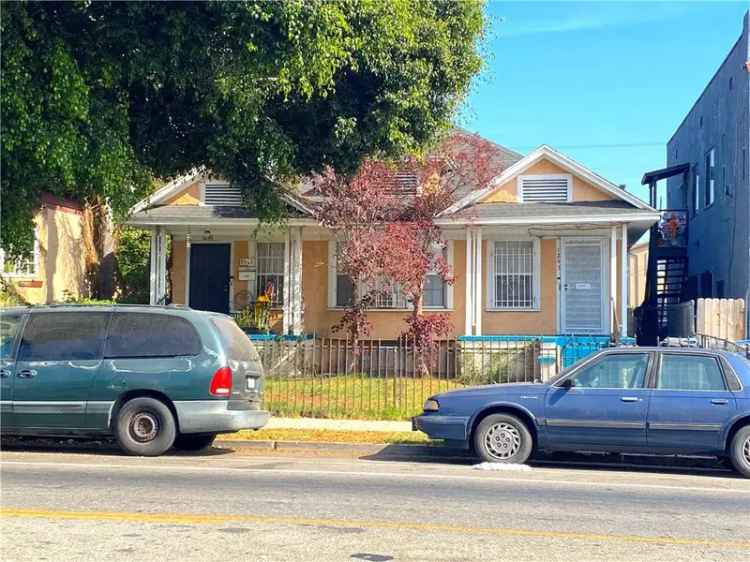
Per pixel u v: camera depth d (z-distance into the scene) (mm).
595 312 22094
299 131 16641
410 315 22281
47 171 13383
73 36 13297
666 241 25656
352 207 19078
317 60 13297
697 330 18188
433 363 20312
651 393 11242
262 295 22969
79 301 23203
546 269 22250
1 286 21750
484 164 20500
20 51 12188
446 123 17766
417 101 16109
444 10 17297
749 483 10641
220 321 12484
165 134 16109
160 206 22547
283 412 15914
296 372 18359
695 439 11070
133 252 29734
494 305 22422
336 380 16797
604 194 21203
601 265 22078
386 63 15492
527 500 9008
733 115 21641
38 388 12031
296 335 20938
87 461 11484
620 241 21734
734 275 21188
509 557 6664
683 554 6840
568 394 11445
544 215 20328
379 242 19062
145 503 8492
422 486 9773
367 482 10000
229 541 7012
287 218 19562
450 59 17016
